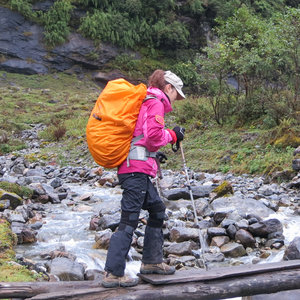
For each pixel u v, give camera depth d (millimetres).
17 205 7590
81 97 27828
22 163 13227
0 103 25016
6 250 4988
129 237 3365
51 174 11883
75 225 6824
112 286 3303
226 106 13664
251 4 40156
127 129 3303
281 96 12320
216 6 38938
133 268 5000
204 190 8180
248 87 13547
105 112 3309
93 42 35438
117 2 37625
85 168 12484
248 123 12945
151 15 37906
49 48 34562
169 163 11617
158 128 3299
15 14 34094
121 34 36031
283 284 3439
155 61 36750
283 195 8180
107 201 8438
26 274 4289
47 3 35531
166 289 3297
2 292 3166
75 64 35125
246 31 14359
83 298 3184
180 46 37500
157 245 3553
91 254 5477
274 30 12664
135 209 3367
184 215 6984
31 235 5973
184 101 16812
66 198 8836
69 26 35656
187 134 13492
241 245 5539
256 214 6801
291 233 6102
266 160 10188
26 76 33188
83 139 16266
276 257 5238
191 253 5484
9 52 33375
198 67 15141
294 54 12266
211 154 11539
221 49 13320
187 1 39219
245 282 3395
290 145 10609
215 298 3344
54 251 5344
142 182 3379
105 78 34938
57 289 3287
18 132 19797
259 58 12820
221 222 6445
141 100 3357
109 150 3283
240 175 10109
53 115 22141
